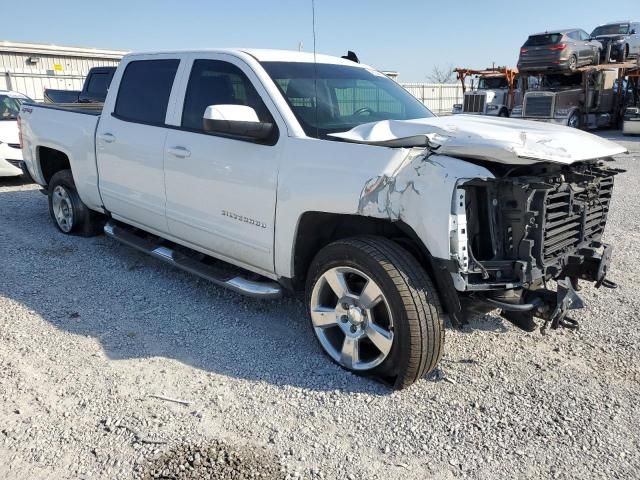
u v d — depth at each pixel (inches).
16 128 374.9
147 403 124.8
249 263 160.7
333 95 162.7
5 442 110.8
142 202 193.9
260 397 128.0
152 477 102.0
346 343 136.7
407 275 123.1
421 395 129.0
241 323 166.6
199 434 114.5
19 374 135.1
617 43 936.9
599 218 154.3
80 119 223.3
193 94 173.8
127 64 204.5
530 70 862.5
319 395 128.7
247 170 151.3
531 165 127.9
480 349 151.7
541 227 122.2
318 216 139.9
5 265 211.9
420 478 103.1
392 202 122.1
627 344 154.6
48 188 261.6
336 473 104.1
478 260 125.6
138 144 189.0
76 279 199.5
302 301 183.2
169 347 151.3
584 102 862.5
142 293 188.1
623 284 198.1
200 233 172.7
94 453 108.2
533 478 103.0
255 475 103.0
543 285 130.0
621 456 108.7
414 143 124.9
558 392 130.8
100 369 138.7
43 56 1024.2
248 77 157.5
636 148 623.2
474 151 115.9
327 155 134.0
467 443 112.7
